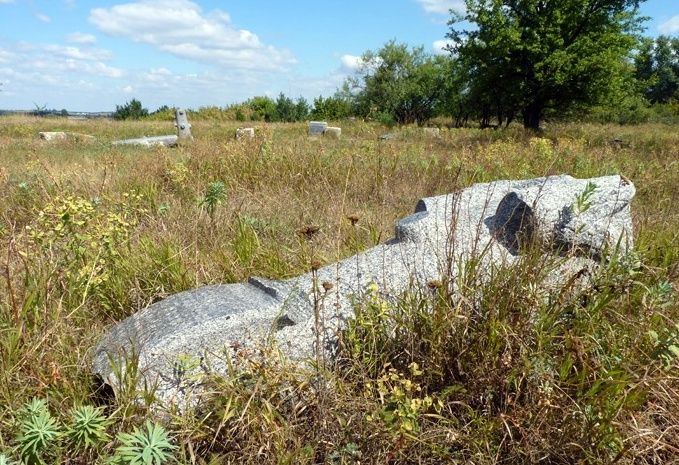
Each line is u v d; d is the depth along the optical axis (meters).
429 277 2.96
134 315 2.85
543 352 2.26
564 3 21.78
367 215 4.90
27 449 1.83
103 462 1.94
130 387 2.18
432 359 2.38
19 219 4.93
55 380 2.28
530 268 2.60
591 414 2.03
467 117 34.75
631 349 2.31
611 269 2.70
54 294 3.01
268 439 2.06
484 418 2.25
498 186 4.04
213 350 2.48
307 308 2.71
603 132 19.55
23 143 12.50
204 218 4.55
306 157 7.36
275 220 4.85
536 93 23.42
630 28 23.12
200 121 28.73
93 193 5.41
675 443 2.09
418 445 2.13
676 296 2.76
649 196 5.98
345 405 2.18
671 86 60.66
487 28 22.89
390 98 37.75
